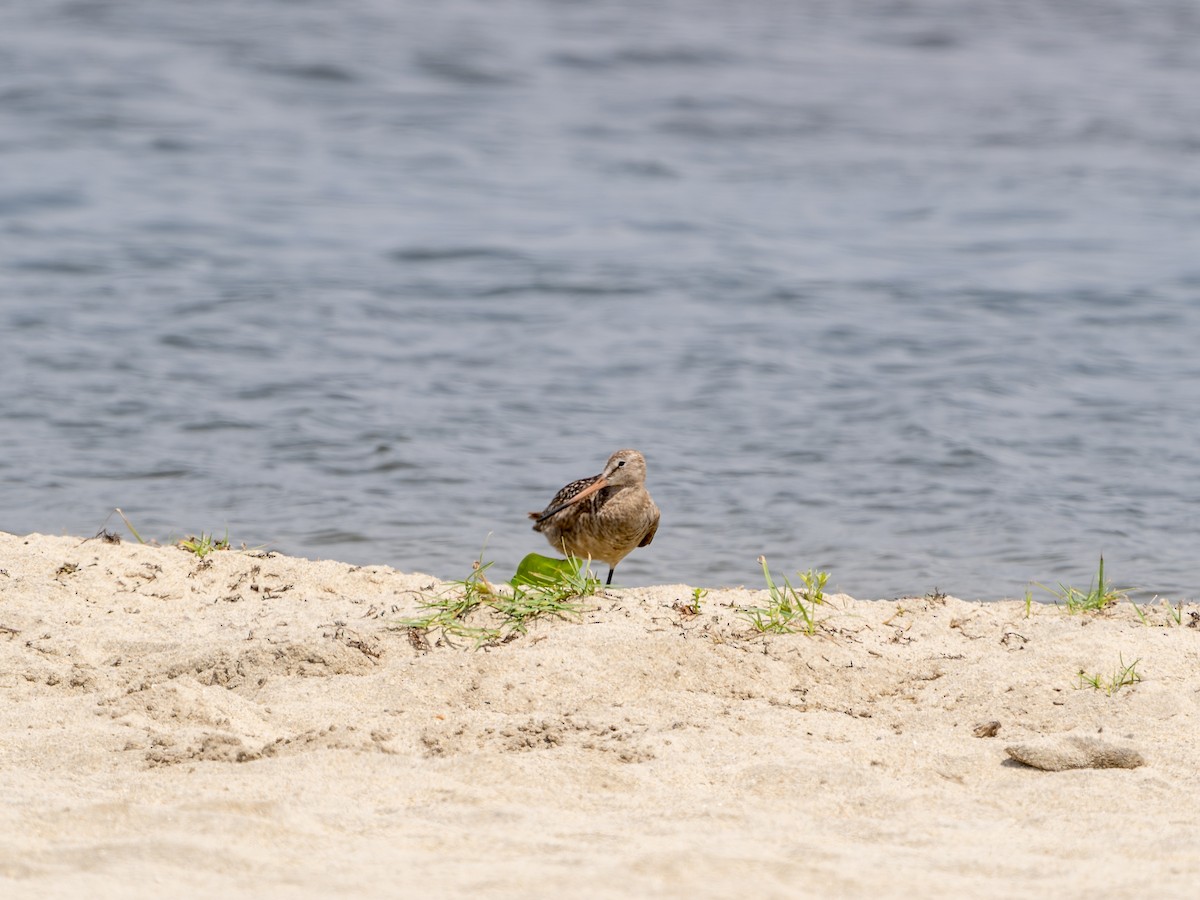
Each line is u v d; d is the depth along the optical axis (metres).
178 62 48.59
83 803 6.48
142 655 9.14
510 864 5.83
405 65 50.00
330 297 23.67
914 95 48.59
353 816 6.44
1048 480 15.53
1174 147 41.34
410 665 8.82
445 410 17.86
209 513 14.00
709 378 19.59
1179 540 13.68
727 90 48.44
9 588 10.35
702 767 7.41
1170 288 25.42
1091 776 7.28
